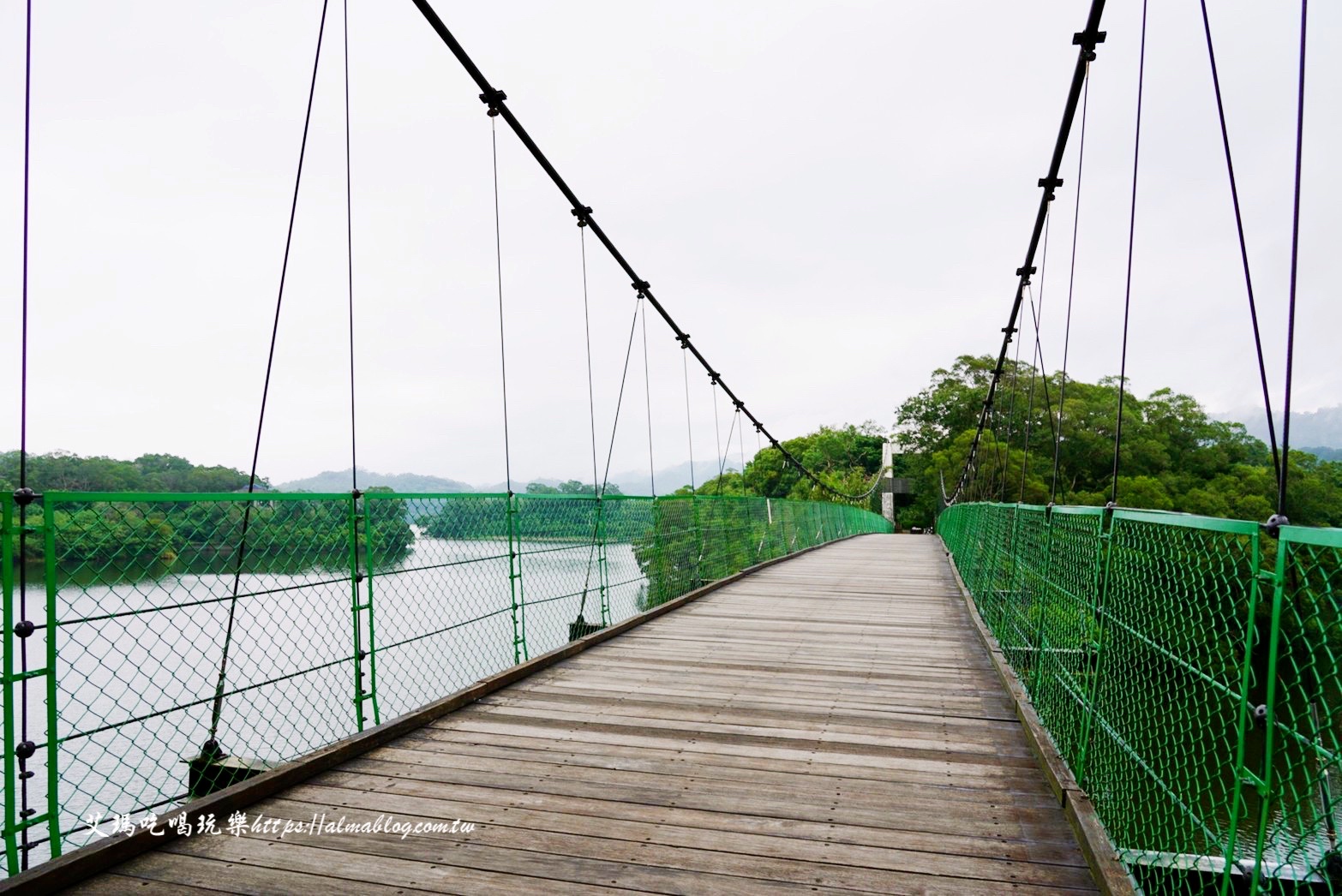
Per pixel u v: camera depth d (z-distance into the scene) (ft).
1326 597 3.59
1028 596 13.01
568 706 11.71
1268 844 4.08
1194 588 5.27
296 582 8.50
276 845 6.96
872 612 21.93
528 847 6.97
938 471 133.28
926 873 6.50
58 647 6.17
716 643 16.97
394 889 6.23
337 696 9.18
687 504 26.21
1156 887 5.80
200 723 7.47
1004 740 10.22
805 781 8.64
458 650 11.94
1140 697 6.51
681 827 7.42
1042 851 6.91
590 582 17.44
